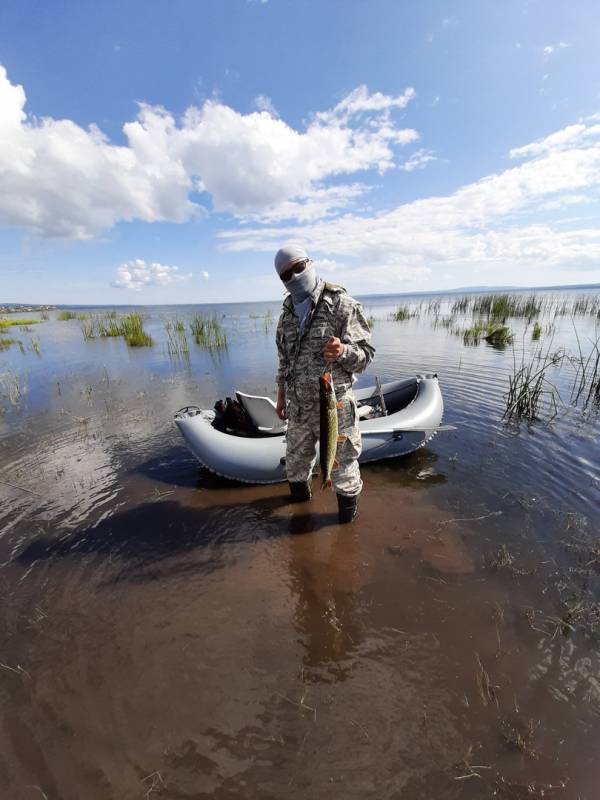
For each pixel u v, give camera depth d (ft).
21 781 5.62
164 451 17.16
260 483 14.12
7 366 39.42
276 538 10.98
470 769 5.50
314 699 6.59
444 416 19.85
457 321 67.00
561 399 21.76
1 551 10.80
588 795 5.13
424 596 8.68
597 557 9.61
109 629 8.19
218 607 8.65
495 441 16.60
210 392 27.12
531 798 5.13
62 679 7.13
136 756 5.88
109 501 13.23
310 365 10.29
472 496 12.59
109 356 44.06
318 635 7.83
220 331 61.82
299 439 11.39
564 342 40.73
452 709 6.31
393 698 6.54
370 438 14.85
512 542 10.31
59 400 25.99
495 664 7.02
